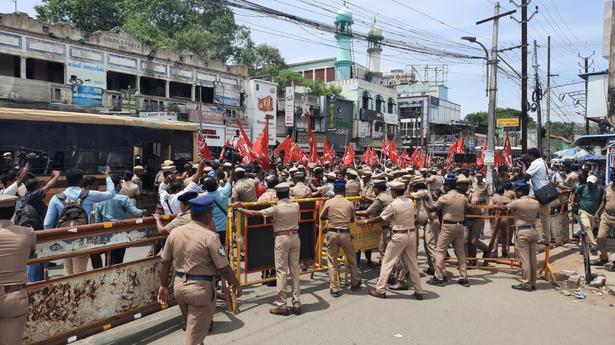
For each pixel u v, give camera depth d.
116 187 7.40
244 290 6.77
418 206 7.94
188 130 12.94
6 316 3.19
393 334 4.99
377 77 57.81
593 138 13.28
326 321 5.39
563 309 6.01
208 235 3.70
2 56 21.20
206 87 31.09
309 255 6.98
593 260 8.70
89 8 32.16
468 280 7.50
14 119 9.05
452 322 5.41
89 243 4.33
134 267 4.77
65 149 9.87
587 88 18.92
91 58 23.66
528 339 4.92
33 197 6.26
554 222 9.19
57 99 21.94
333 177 10.51
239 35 43.00
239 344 4.67
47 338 3.92
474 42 16.47
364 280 7.46
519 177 10.10
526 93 18.69
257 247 6.20
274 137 35.00
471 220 8.40
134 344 4.72
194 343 3.66
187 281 3.65
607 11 9.77
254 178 9.01
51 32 21.88
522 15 18.48
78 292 4.20
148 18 37.31
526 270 6.89
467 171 13.99
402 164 22.00
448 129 57.78
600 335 5.08
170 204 6.71
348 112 44.72
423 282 7.34
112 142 10.85
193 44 36.31
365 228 7.98
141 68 26.44
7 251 3.21
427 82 66.62
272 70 42.88
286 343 4.71
